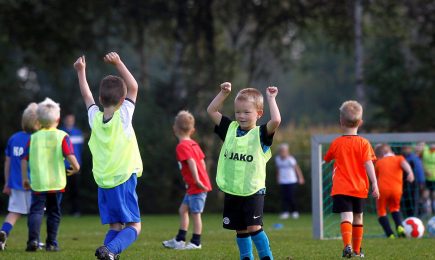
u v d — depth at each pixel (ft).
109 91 63.26
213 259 75.61
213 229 137.90
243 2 245.86
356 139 77.05
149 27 258.98
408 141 109.09
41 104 85.56
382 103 221.25
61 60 241.55
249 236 63.93
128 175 62.34
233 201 62.64
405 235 108.47
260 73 259.80
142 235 119.14
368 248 86.99
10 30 233.96
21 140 89.51
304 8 249.34
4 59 228.22
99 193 63.05
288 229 137.69
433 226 110.11
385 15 247.09
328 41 271.49
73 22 236.22
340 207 75.56
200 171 90.12
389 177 108.78
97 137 63.26
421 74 220.43
